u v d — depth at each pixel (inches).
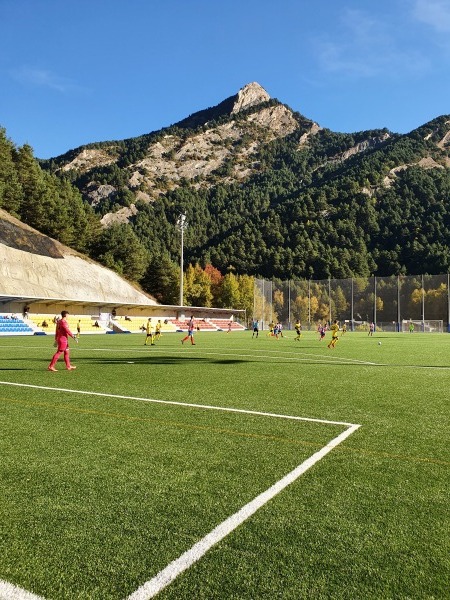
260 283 2669.8
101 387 391.9
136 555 116.0
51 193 3599.9
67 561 113.4
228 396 350.6
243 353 828.0
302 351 900.6
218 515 138.2
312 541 122.9
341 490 158.2
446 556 115.9
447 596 99.9
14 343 1093.8
